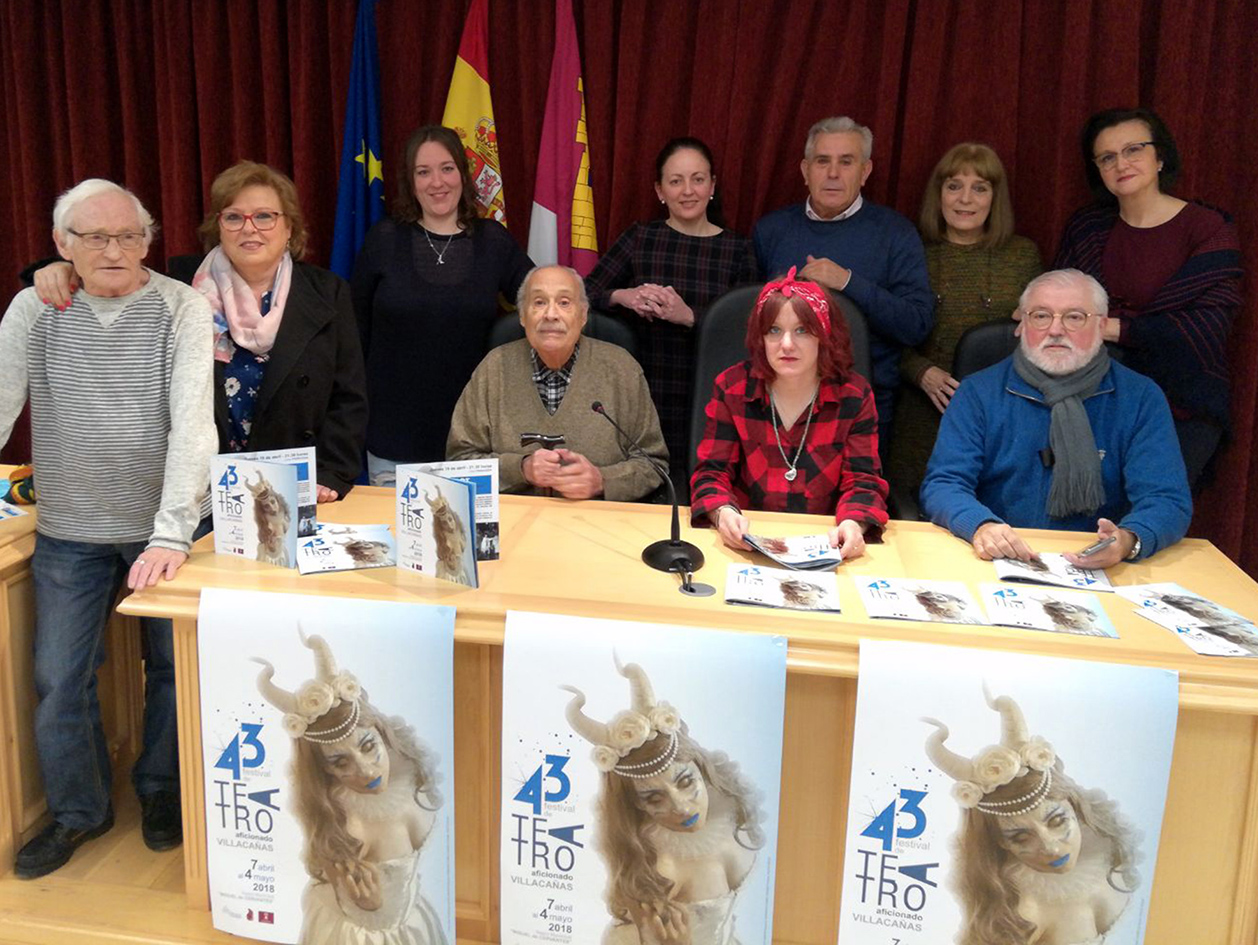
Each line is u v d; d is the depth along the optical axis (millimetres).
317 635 1872
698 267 3285
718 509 2305
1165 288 2965
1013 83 3326
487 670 1900
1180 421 2965
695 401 2830
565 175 3537
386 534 2229
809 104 3453
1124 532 2203
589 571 2049
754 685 1766
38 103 3777
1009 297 3199
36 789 2322
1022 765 1720
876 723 1746
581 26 3520
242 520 2068
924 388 3137
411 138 3221
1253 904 1782
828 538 2227
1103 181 3152
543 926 1895
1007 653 1736
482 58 3498
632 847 1839
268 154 3680
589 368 2768
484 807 1957
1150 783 1702
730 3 3367
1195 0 3180
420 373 3242
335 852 1941
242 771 1941
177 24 3605
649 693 1791
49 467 2162
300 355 2516
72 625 2193
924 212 3303
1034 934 1756
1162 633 1841
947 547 2271
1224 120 3271
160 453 2156
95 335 2104
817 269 3039
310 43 3570
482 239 3275
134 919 2072
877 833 1777
